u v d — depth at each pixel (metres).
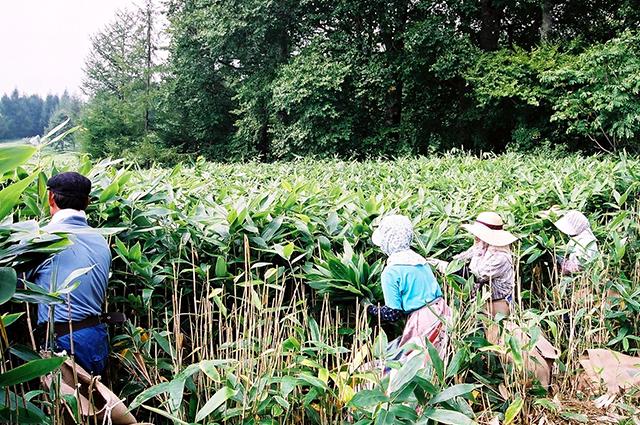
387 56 18.61
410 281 2.91
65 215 2.33
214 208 3.41
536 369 3.05
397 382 1.88
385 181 6.57
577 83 14.09
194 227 3.16
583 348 3.55
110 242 2.92
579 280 3.85
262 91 20.72
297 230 3.37
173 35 23.44
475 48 17.00
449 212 4.39
